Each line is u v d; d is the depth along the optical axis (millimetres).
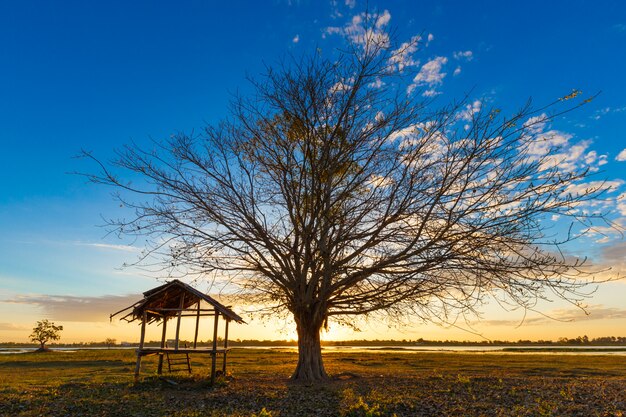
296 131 18234
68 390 16469
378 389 16625
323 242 18219
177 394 15844
